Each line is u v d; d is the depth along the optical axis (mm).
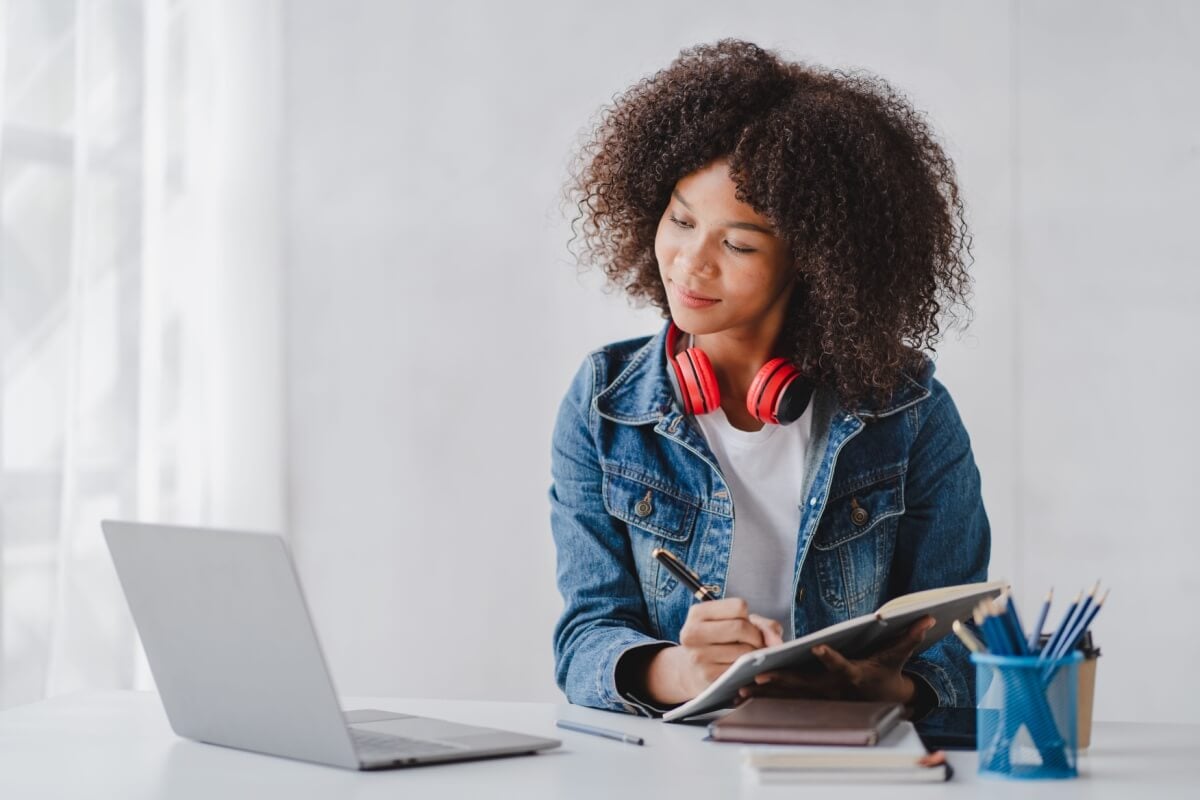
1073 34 2844
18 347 2256
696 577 1519
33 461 2281
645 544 1692
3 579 2217
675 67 1704
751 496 1704
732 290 1587
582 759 1196
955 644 1528
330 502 3156
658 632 1694
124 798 1072
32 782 1132
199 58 2896
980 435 2875
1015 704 1115
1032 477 2859
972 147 2877
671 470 1702
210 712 1266
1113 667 2826
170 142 2781
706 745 1260
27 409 2271
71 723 1409
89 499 2488
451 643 3104
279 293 3156
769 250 1584
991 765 1123
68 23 2363
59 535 2318
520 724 1396
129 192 2594
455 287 3105
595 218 1820
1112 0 2828
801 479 1692
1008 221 2863
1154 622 2811
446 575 3105
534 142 3070
